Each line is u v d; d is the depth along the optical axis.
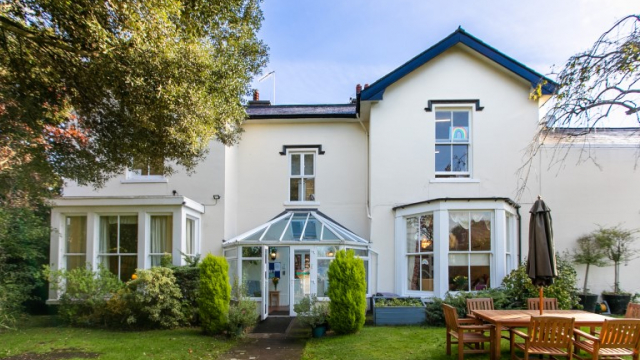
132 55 5.76
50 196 9.77
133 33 5.61
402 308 10.35
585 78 6.05
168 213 12.08
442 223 11.41
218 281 9.62
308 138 14.84
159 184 13.41
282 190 14.67
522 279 10.42
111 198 11.73
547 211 7.82
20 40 6.39
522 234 12.40
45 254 12.33
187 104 6.72
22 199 8.94
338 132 14.83
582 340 7.83
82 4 5.44
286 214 13.91
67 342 8.68
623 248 12.19
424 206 11.92
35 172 8.02
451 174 12.92
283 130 14.93
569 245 12.67
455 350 7.80
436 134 13.13
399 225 12.65
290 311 11.90
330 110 15.51
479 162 12.76
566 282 10.68
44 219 12.27
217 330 9.50
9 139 6.68
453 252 11.33
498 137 12.80
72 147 8.26
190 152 7.96
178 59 6.19
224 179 13.41
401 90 13.16
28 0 5.53
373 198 12.94
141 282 10.12
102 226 12.17
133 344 8.57
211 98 7.32
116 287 10.80
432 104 13.01
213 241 13.17
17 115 6.74
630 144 12.91
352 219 14.38
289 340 9.26
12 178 7.74
